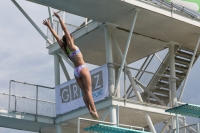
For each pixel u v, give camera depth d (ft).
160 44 227.61
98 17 195.72
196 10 205.46
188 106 146.10
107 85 190.90
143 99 221.87
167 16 196.85
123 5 185.37
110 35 201.77
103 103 192.13
